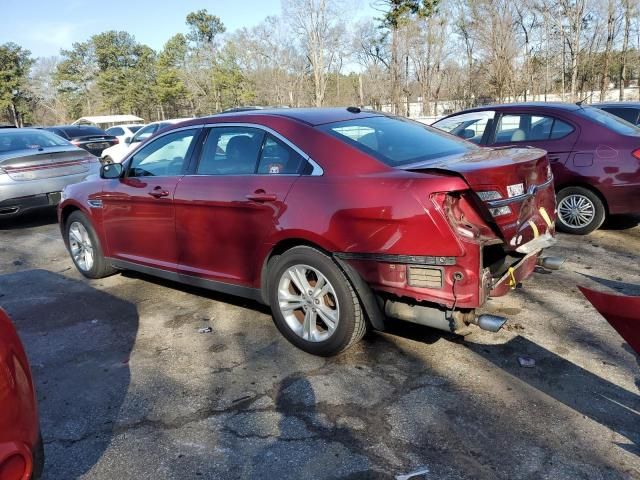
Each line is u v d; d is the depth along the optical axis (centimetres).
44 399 333
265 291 399
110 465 270
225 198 397
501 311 436
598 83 4206
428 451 270
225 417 307
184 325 438
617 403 305
